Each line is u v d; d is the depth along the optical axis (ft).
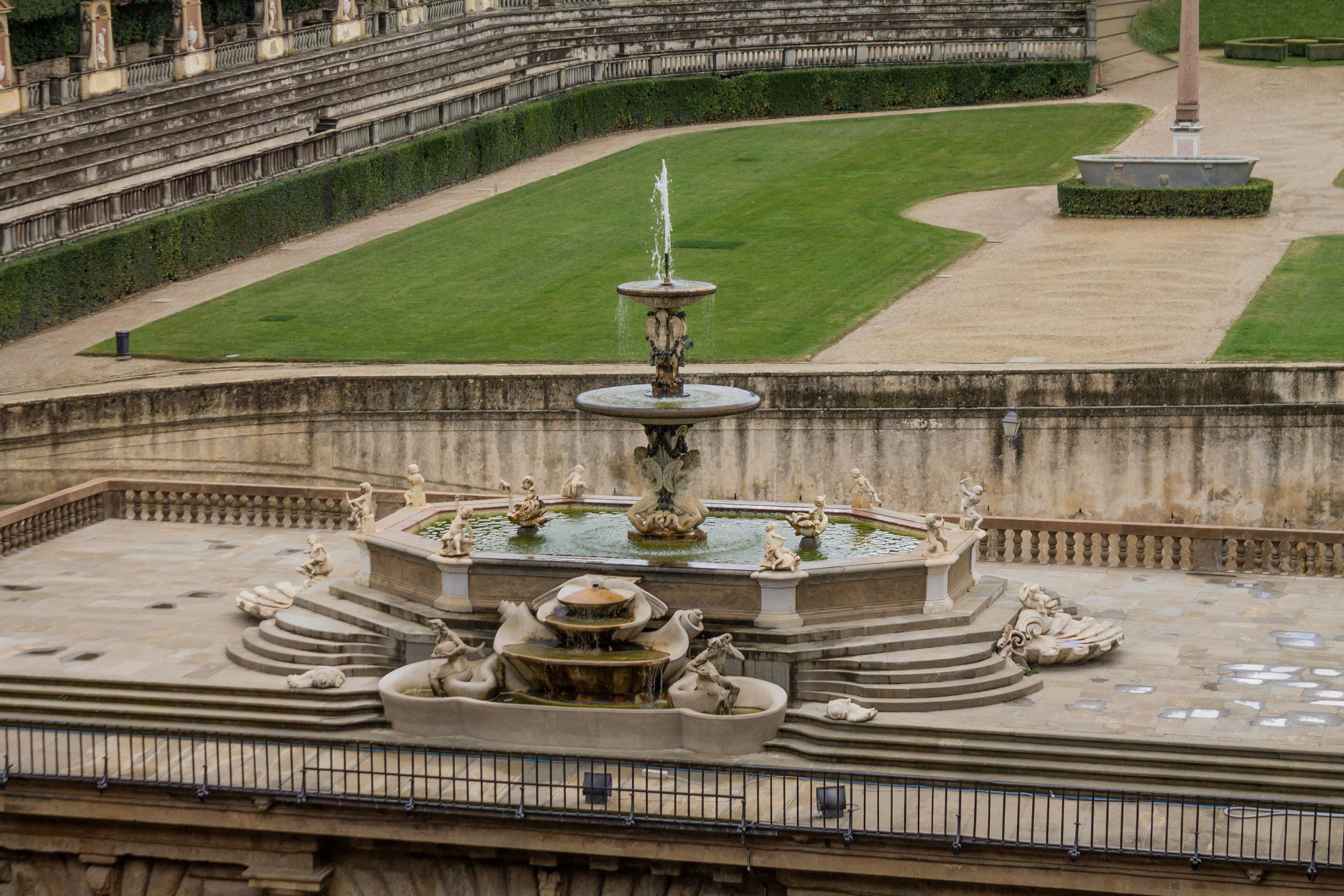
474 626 134.51
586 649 127.95
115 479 183.62
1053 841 108.47
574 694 127.65
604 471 212.02
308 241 296.71
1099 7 416.46
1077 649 133.69
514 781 119.34
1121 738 117.60
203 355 231.50
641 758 121.60
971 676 127.95
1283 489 197.98
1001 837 108.68
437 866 120.47
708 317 241.55
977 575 146.20
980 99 382.01
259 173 295.48
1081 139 339.77
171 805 120.16
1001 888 110.63
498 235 292.81
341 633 136.56
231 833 121.49
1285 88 377.91
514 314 248.32
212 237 279.28
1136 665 134.62
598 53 383.45
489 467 214.07
